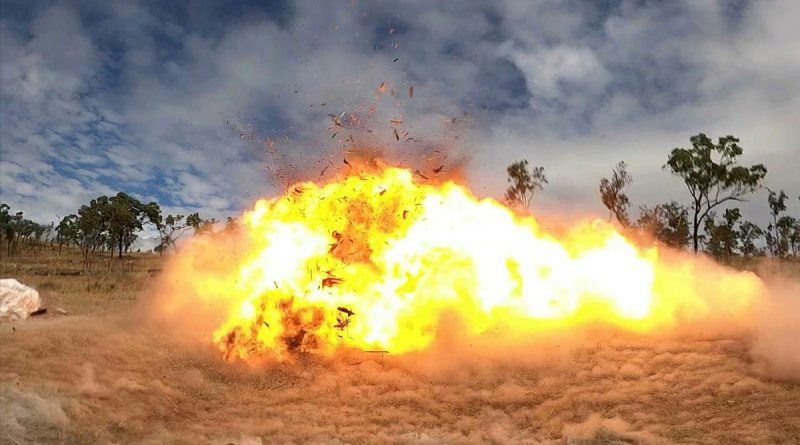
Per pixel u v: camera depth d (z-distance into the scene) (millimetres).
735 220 39062
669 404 8680
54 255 52938
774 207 47750
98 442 7395
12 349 10055
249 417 8789
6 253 51719
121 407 8492
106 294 20328
